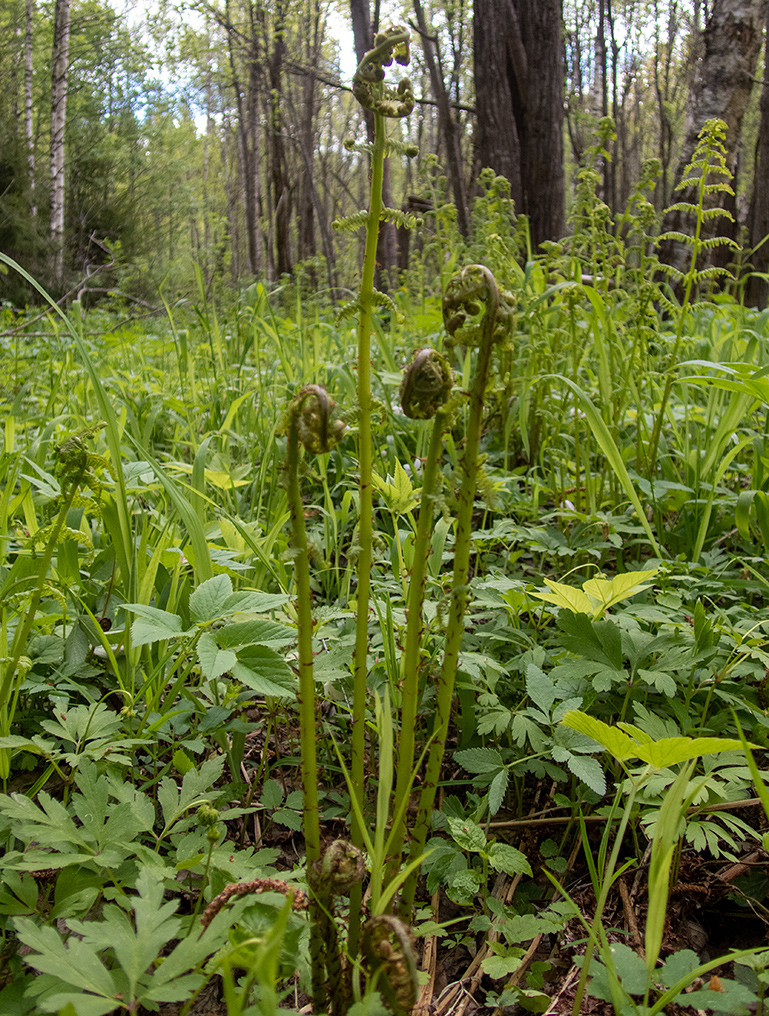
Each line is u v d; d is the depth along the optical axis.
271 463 3.21
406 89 1.07
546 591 2.07
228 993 0.85
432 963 1.45
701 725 1.79
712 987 1.16
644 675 1.75
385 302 1.11
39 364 5.29
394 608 2.17
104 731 1.57
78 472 1.41
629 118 39.25
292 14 19.38
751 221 11.11
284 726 2.04
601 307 3.01
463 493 1.09
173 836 1.50
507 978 1.43
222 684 1.96
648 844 1.72
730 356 3.58
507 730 1.93
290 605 2.01
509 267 3.67
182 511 1.97
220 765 1.48
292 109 21.78
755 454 2.87
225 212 42.56
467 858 1.65
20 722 1.80
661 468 3.29
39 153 23.47
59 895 1.27
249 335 4.46
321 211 19.27
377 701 1.18
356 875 1.03
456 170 10.05
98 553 2.26
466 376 3.41
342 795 1.78
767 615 2.10
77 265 22.38
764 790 0.99
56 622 2.06
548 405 3.54
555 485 3.18
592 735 1.27
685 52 35.91
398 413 3.70
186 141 42.25
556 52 8.20
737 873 1.63
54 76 21.19
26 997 1.10
